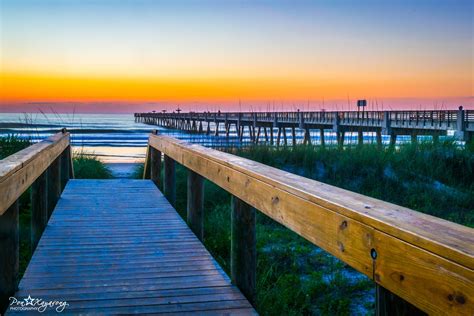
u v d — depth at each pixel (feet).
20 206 24.26
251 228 11.62
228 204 25.98
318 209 6.84
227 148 40.24
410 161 32.68
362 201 6.47
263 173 9.54
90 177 37.50
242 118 149.48
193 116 207.41
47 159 16.34
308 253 18.71
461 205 27.45
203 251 15.03
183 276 12.67
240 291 11.60
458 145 36.27
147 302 10.89
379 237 5.30
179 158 19.04
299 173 33.81
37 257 14.23
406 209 5.92
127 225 18.33
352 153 34.71
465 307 4.03
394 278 5.01
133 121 482.28
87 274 12.75
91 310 10.39
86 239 16.30
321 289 15.14
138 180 30.32
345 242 6.06
